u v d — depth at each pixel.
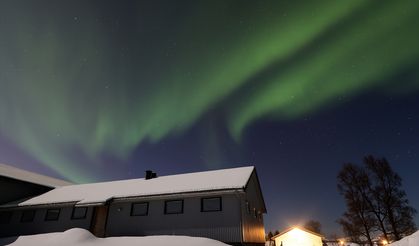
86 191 19.16
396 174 24.34
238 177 15.68
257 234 18.39
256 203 19.50
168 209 14.97
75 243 11.38
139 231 14.86
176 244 11.11
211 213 13.81
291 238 27.88
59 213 17.19
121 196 15.80
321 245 26.94
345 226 26.36
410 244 10.49
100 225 16.70
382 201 24.22
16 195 20.67
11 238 14.10
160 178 19.78
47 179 26.44
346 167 27.55
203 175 18.14
